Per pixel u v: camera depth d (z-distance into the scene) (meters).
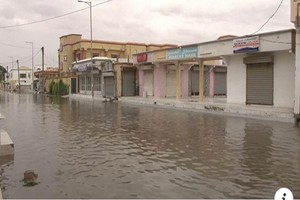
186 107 26.59
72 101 42.09
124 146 11.77
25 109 29.09
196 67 39.16
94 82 48.53
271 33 21.05
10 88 112.00
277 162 9.36
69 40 61.16
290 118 17.81
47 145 12.08
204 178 7.90
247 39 22.70
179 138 13.27
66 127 16.84
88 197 6.71
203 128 15.94
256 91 23.45
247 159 9.71
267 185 7.36
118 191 7.04
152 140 12.89
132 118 20.61
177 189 7.13
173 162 9.45
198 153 10.55
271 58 21.92
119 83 41.28
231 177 7.97
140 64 38.62
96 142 12.58
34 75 87.25
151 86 37.75
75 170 8.70
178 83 32.50
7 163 9.52
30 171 7.98
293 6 17.67
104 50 57.62
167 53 32.22
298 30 17.56
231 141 12.53
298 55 17.56
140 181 7.71
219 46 25.45
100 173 8.41
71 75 56.69
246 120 18.97
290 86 21.25
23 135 14.41
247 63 23.66
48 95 64.06
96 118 20.91
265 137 13.34
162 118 20.44
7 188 7.33
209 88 40.66
